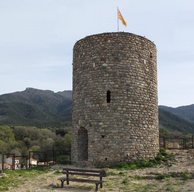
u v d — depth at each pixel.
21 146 55.50
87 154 16.05
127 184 9.87
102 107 14.64
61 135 69.12
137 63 15.47
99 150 14.23
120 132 14.27
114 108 14.52
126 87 14.84
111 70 14.98
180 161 13.79
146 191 8.72
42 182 10.51
